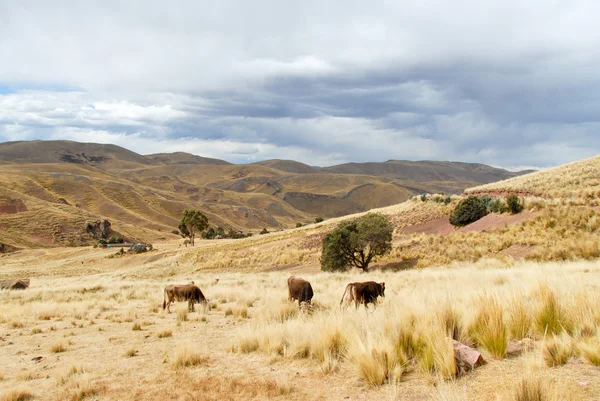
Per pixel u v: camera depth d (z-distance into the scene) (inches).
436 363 221.0
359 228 1348.4
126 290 1042.1
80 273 2834.6
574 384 174.6
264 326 364.2
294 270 1670.8
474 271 799.1
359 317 343.9
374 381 219.6
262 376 256.7
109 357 340.8
